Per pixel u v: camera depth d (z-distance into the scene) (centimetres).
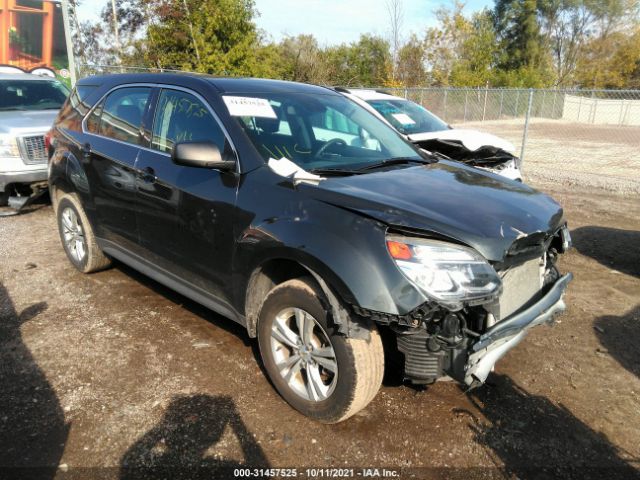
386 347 283
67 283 471
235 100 341
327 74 2733
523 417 296
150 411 294
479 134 716
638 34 4797
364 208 260
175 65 1994
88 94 463
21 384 318
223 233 310
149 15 2091
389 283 239
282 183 291
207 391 313
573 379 334
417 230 247
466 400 310
